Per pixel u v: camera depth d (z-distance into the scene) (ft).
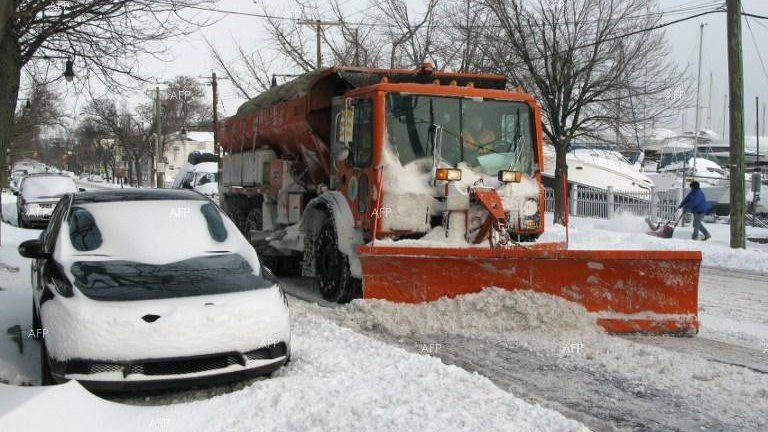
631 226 76.43
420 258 24.41
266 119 38.88
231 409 15.61
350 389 16.66
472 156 28.66
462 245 26.86
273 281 19.71
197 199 23.79
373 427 14.35
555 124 73.26
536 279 24.86
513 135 29.40
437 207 27.68
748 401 17.60
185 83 194.08
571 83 71.41
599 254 24.32
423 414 15.08
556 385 18.84
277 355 18.06
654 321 24.81
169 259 20.01
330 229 30.35
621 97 72.38
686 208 65.00
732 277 43.19
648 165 175.22
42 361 18.54
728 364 21.11
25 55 35.35
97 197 22.97
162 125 197.77
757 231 76.28
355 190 29.09
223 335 17.06
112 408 15.62
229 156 47.26
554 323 24.14
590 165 103.71
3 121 31.30
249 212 43.86
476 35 71.15
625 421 16.25
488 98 29.14
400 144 27.89
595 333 24.08
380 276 24.84
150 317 16.67
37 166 377.09
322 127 33.06
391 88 27.96
